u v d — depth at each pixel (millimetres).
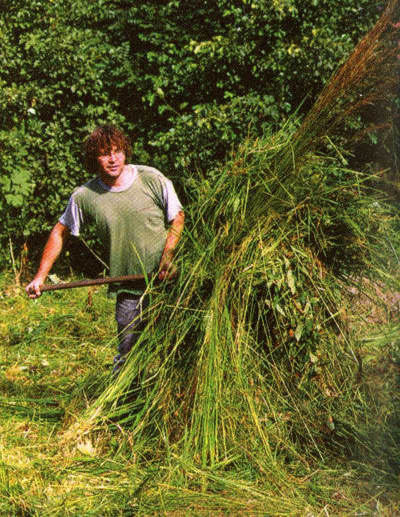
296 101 7312
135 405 3936
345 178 3895
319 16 7277
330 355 3738
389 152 6699
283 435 3711
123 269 4148
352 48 6988
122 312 4203
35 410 4348
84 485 3553
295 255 3660
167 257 3881
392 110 6539
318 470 3557
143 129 7723
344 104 3656
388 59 3658
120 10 8062
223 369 3646
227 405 3666
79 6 8008
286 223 3693
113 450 3854
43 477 3627
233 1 7469
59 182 7637
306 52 7008
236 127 7098
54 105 7668
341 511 3309
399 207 4238
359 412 3697
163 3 8305
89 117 7742
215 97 7578
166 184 4020
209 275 3691
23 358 5508
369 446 3621
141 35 7738
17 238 7859
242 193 3713
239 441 3678
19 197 7512
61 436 3975
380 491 3395
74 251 7812
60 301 6875
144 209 4031
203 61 7262
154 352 3809
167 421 3787
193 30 7699
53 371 5230
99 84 7680
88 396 4504
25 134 7656
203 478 3492
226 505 3316
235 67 7391
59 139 7617
